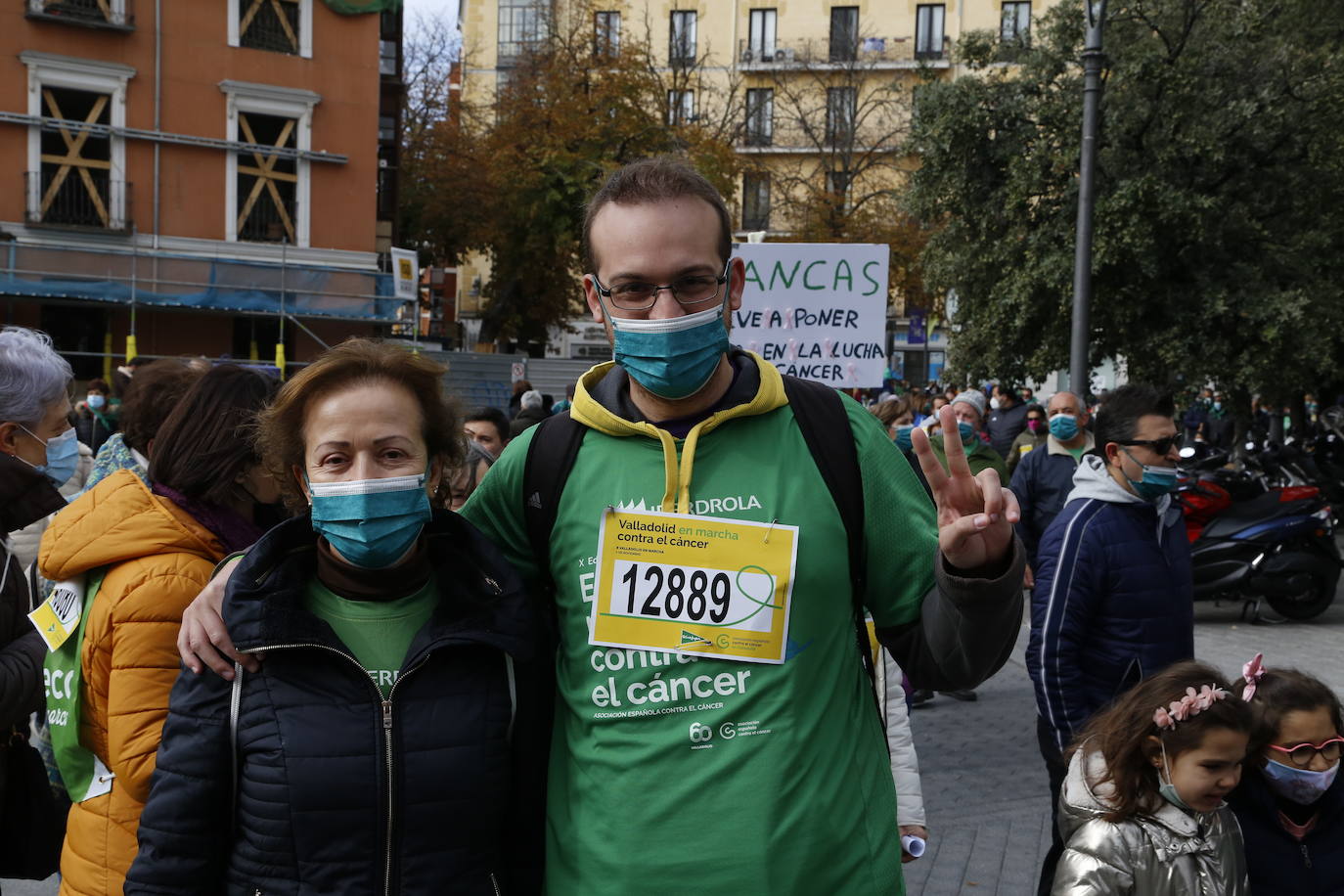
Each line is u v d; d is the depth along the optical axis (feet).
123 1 79.82
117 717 7.38
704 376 6.64
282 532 6.94
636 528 6.71
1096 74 37.60
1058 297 52.13
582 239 7.15
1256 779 9.07
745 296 26.02
